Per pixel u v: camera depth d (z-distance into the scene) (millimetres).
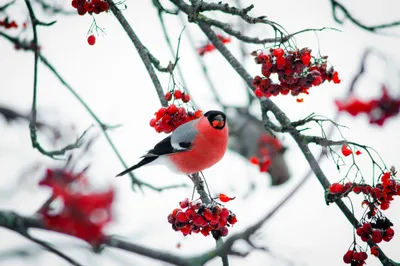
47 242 5039
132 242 4766
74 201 4801
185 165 6141
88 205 4805
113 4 6230
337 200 5043
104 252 5312
